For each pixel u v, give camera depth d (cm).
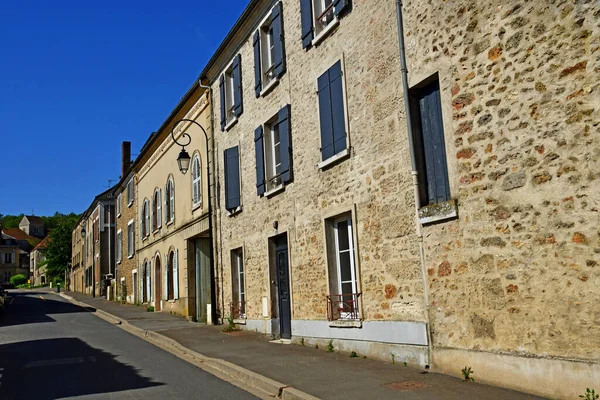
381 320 913
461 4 763
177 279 2139
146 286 2752
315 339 1109
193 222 1914
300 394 704
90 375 930
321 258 1102
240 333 1417
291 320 1208
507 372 666
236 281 1581
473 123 733
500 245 687
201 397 745
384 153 920
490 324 697
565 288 604
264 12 1406
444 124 780
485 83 718
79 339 1475
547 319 622
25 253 10294
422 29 837
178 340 1326
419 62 841
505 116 687
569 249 602
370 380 762
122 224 3494
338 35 1070
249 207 1473
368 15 979
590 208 584
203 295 1936
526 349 646
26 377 933
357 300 988
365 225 965
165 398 741
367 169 965
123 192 3503
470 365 724
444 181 807
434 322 793
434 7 813
